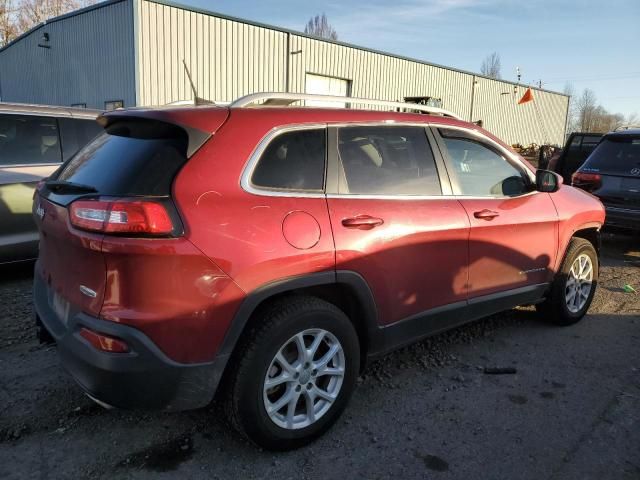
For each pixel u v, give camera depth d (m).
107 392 2.31
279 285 2.56
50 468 2.56
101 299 2.32
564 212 4.31
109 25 17.09
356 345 2.92
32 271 5.77
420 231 3.18
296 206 2.67
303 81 21.38
